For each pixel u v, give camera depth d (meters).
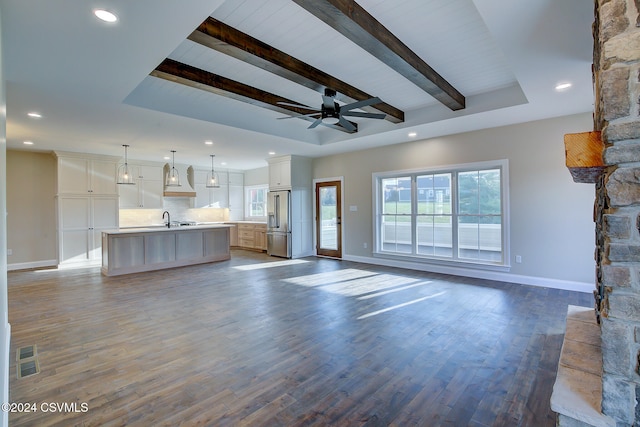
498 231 5.19
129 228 7.25
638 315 1.19
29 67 2.76
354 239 7.12
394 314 3.65
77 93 3.36
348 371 2.44
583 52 2.66
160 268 6.36
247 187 10.38
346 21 2.36
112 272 5.77
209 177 8.59
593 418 1.26
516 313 3.62
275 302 4.15
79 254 6.66
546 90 3.49
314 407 2.02
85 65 2.74
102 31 2.24
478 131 5.24
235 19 2.60
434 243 5.95
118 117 4.21
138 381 2.32
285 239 7.66
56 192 6.71
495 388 2.20
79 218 6.67
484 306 3.88
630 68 1.18
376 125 5.50
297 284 5.08
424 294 4.43
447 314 3.62
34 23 2.12
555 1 2.03
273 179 7.97
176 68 3.29
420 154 5.96
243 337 3.07
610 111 1.21
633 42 1.18
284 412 1.97
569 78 3.18
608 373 1.24
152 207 8.18
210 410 1.99
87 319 3.57
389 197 6.59
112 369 2.49
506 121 4.73
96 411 1.99
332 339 3.01
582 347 1.80
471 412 1.96
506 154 4.96
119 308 3.95
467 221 5.53
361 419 1.91
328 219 7.70
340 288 4.81
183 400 2.10
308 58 3.27
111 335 3.13
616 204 1.22
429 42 2.98
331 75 3.70
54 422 1.88
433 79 3.53
